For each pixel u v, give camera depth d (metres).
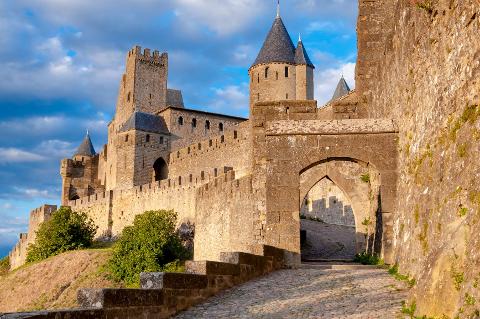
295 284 15.95
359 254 26.09
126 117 112.38
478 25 12.05
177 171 85.94
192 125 100.50
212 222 45.03
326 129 20.64
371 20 25.95
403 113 18.83
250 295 14.88
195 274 14.41
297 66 90.50
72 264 54.38
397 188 19.27
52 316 10.36
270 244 20.11
